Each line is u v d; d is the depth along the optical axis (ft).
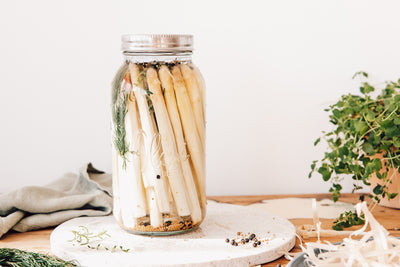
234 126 4.18
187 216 2.95
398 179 3.37
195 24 4.07
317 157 4.25
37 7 4.00
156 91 2.86
